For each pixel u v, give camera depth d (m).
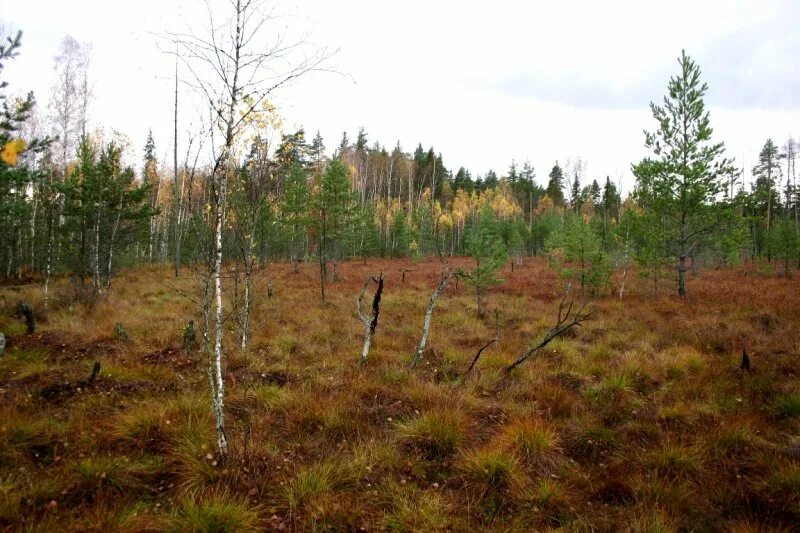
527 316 12.98
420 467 4.73
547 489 4.27
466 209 54.06
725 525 3.85
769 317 11.41
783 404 5.91
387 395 6.52
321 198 17.34
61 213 14.55
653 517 3.83
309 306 14.09
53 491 3.81
